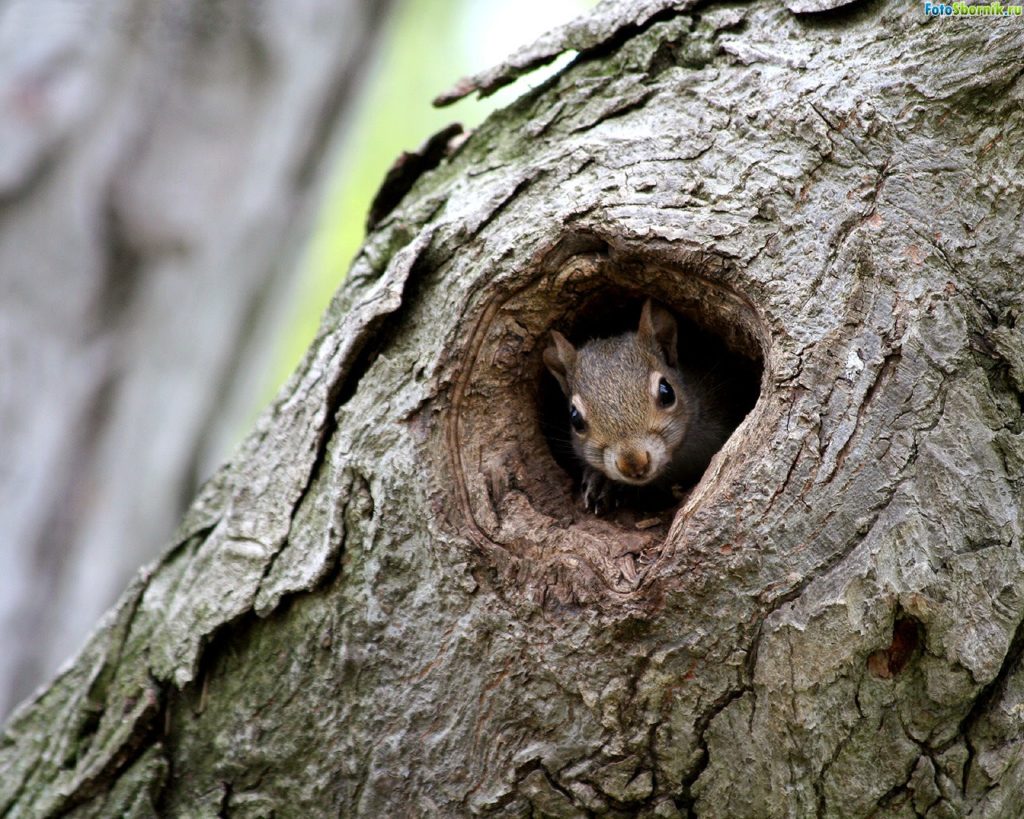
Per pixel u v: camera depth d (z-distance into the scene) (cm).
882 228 768
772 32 831
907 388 747
